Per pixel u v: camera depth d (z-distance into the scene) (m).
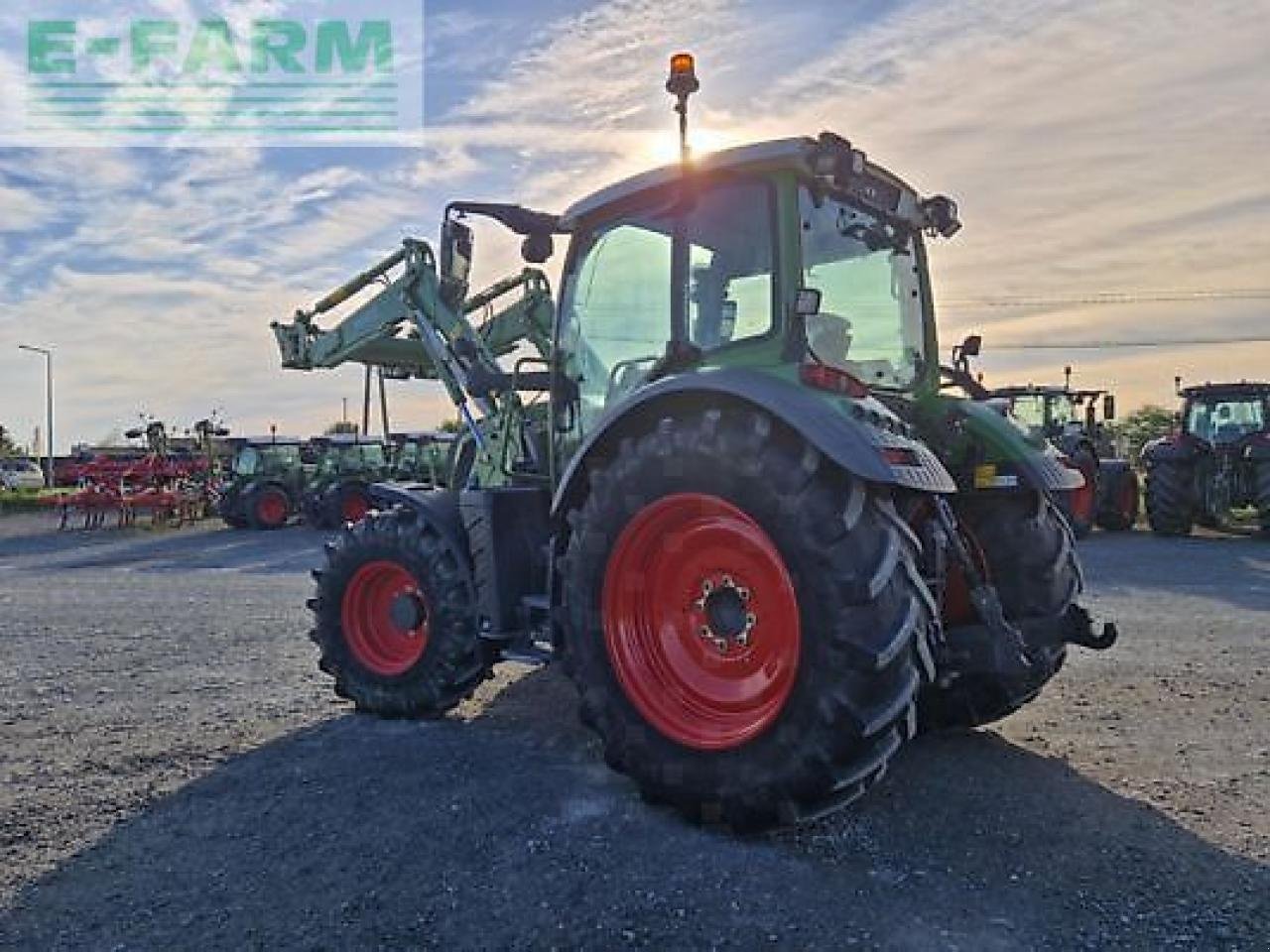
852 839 3.19
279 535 17.83
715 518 3.39
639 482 3.48
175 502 20.22
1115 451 18.11
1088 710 4.68
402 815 3.46
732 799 3.18
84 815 3.53
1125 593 8.20
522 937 2.61
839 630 2.98
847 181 3.66
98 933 2.68
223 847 3.23
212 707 5.07
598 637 3.55
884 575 3.01
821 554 3.03
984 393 4.83
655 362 4.09
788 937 2.58
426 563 4.69
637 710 3.46
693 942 2.57
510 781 3.79
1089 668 5.48
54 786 3.84
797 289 3.62
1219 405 14.60
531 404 4.88
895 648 2.96
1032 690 4.19
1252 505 13.23
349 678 4.90
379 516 5.05
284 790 3.75
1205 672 5.38
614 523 3.54
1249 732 4.31
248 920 2.74
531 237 4.73
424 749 4.26
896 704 2.98
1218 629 6.59
